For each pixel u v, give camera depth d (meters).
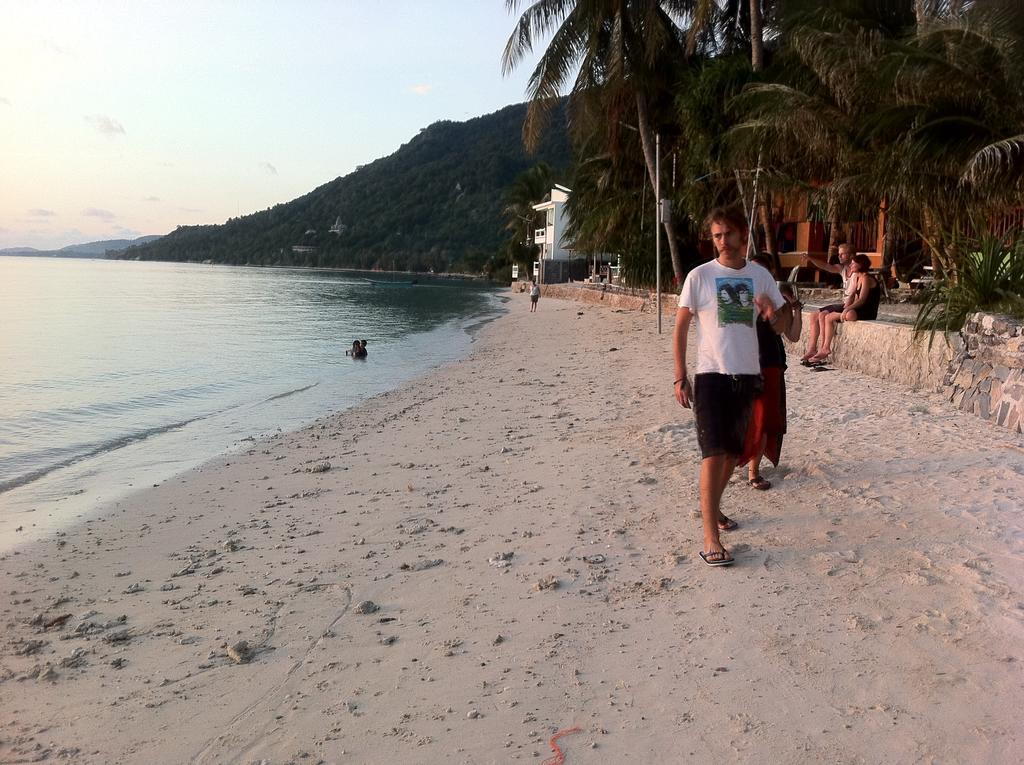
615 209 32.16
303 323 33.75
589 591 4.25
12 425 11.61
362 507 6.43
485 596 4.32
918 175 12.98
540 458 7.53
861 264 11.05
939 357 8.69
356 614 4.24
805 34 16.61
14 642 4.18
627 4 24.02
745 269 4.39
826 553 4.42
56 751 3.09
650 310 30.55
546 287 60.72
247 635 4.08
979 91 12.43
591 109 26.58
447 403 12.03
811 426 7.52
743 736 2.87
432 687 3.39
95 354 20.91
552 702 3.20
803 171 20.12
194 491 7.58
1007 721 2.81
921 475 5.65
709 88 22.52
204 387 15.53
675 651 3.52
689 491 5.84
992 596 3.73
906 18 18.64
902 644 3.39
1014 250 8.56
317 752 2.98
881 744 2.75
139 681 3.65
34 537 6.35
